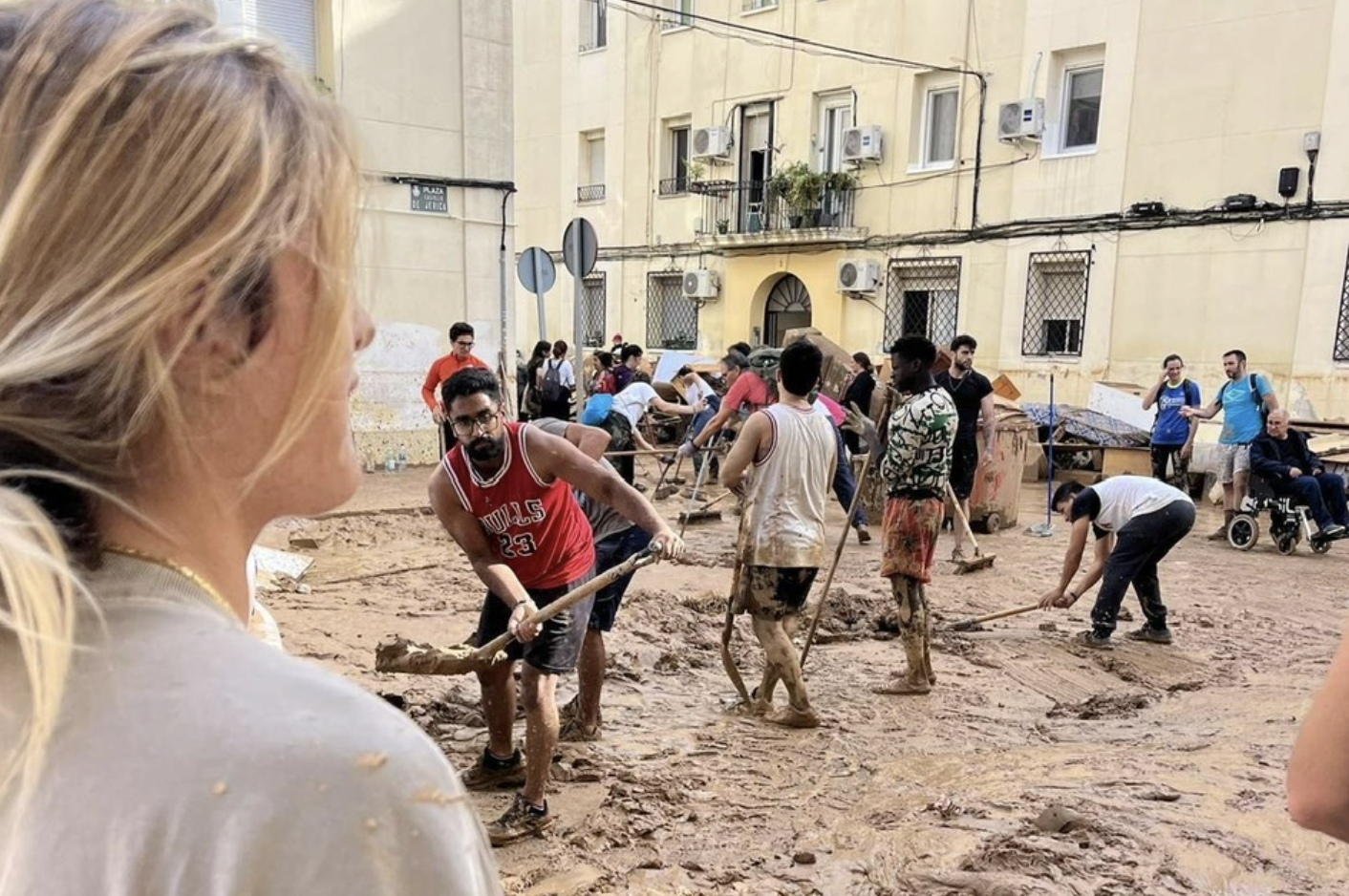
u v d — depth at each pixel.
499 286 13.45
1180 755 4.41
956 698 5.32
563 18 22.67
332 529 9.07
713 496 11.92
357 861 0.52
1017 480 10.84
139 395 0.58
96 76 0.56
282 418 0.65
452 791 0.59
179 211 0.56
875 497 10.64
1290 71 13.45
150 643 0.58
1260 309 13.93
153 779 0.52
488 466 3.50
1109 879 3.15
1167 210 14.65
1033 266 16.23
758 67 19.55
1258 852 3.37
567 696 5.20
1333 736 1.03
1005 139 16.19
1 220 0.54
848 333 18.84
